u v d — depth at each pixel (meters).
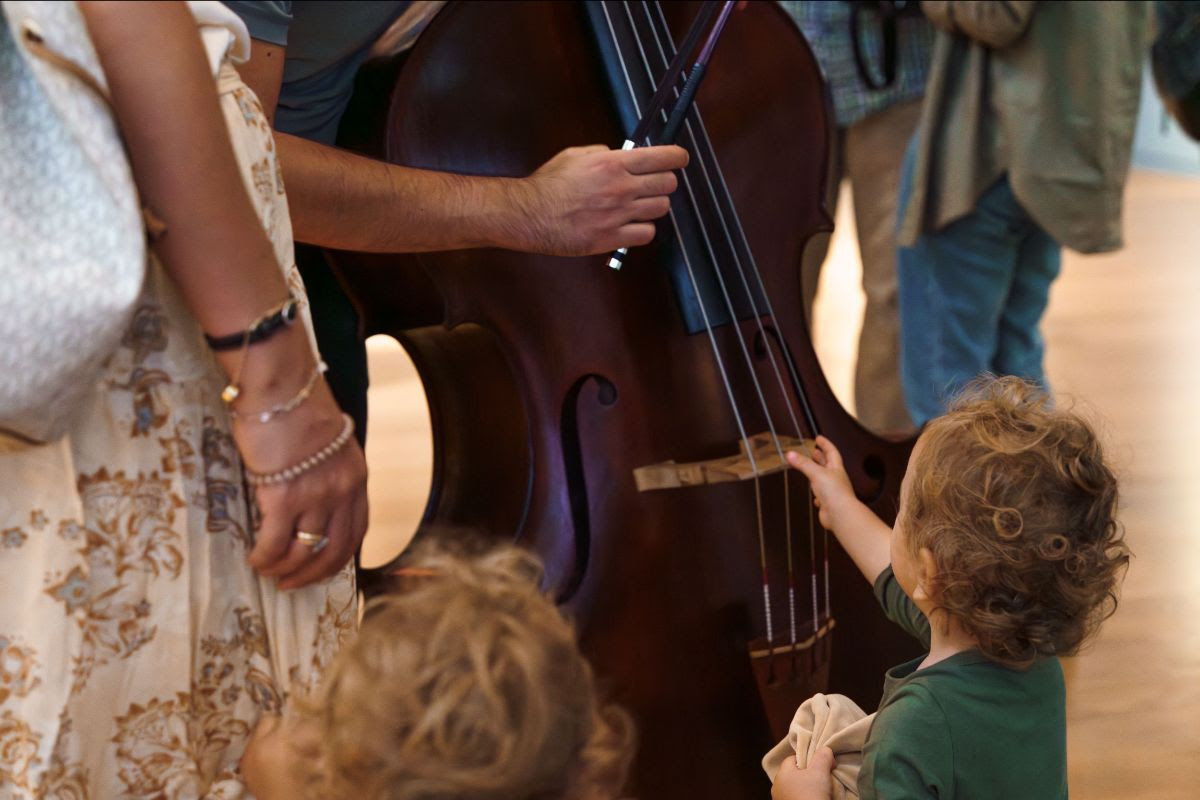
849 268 6.66
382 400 4.85
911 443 2.52
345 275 2.22
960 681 1.74
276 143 1.80
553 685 1.26
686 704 2.26
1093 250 3.76
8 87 1.27
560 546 2.24
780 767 1.96
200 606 1.49
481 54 2.26
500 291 2.24
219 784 1.56
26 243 1.26
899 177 4.19
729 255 2.38
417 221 1.96
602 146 2.12
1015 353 4.26
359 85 2.29
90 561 1.40
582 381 2.29
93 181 1.26
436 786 1.21
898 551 1.83
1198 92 3.95
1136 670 3.06
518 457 2.30
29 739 1.39
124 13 1.27
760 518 2.30
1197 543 3.59
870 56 4.08
